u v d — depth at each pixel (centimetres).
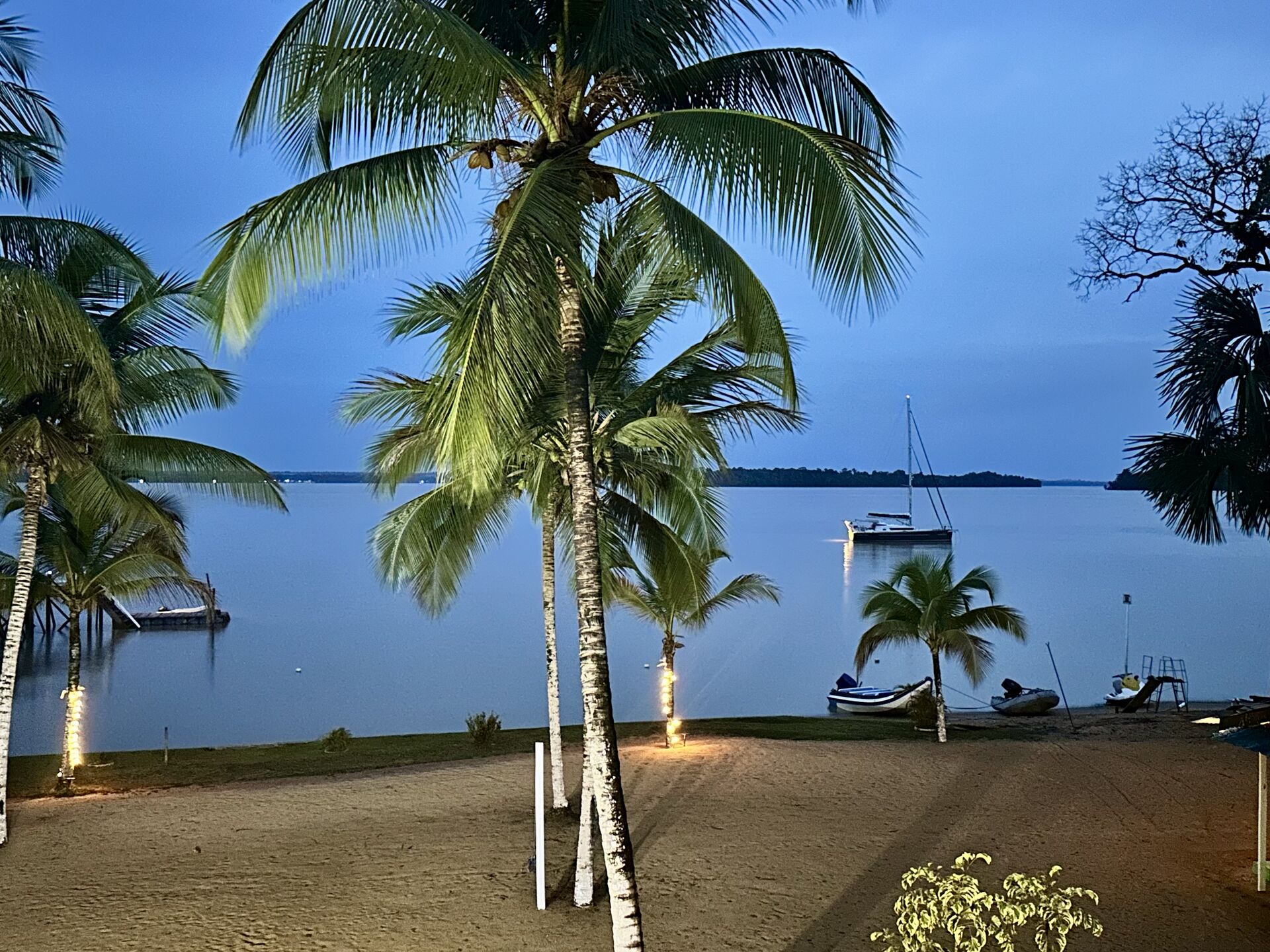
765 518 18862
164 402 1521
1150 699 3055
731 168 662
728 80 772
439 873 1155
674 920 1002
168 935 968
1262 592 6669
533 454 1279
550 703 1452
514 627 5297
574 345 775
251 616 5700
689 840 1279
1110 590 6719
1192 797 1497
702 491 1495
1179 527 1241
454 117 748
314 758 1980
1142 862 1173
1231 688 3416
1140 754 1848
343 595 6788
